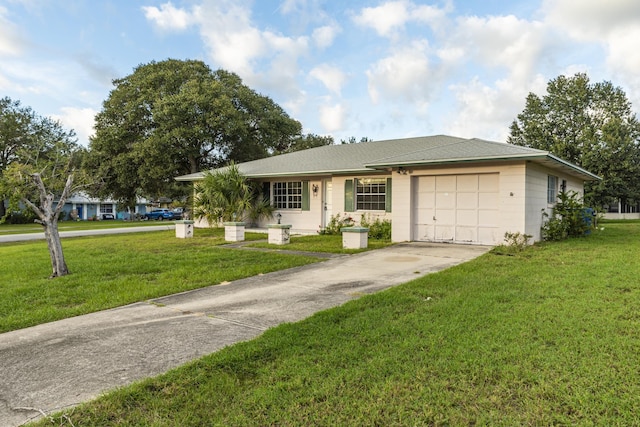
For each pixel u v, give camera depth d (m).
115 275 7.27
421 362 3.09
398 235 11.95
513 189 10.03
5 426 2.38
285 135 37.12
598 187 27.86
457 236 11.12
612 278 5.87
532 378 2.78
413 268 7.54
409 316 4.28
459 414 2.38
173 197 29.95
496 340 3.50
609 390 2.59
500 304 4.64
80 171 9.02
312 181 16.23
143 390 2.77
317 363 3.15
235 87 31.16
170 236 15.08
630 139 27.95
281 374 2.97
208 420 2.40
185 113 26.25
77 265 8.25
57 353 3.53
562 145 29.58
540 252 8.75
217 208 16.56
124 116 28.05
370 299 5.06
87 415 2.46
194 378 2.93
